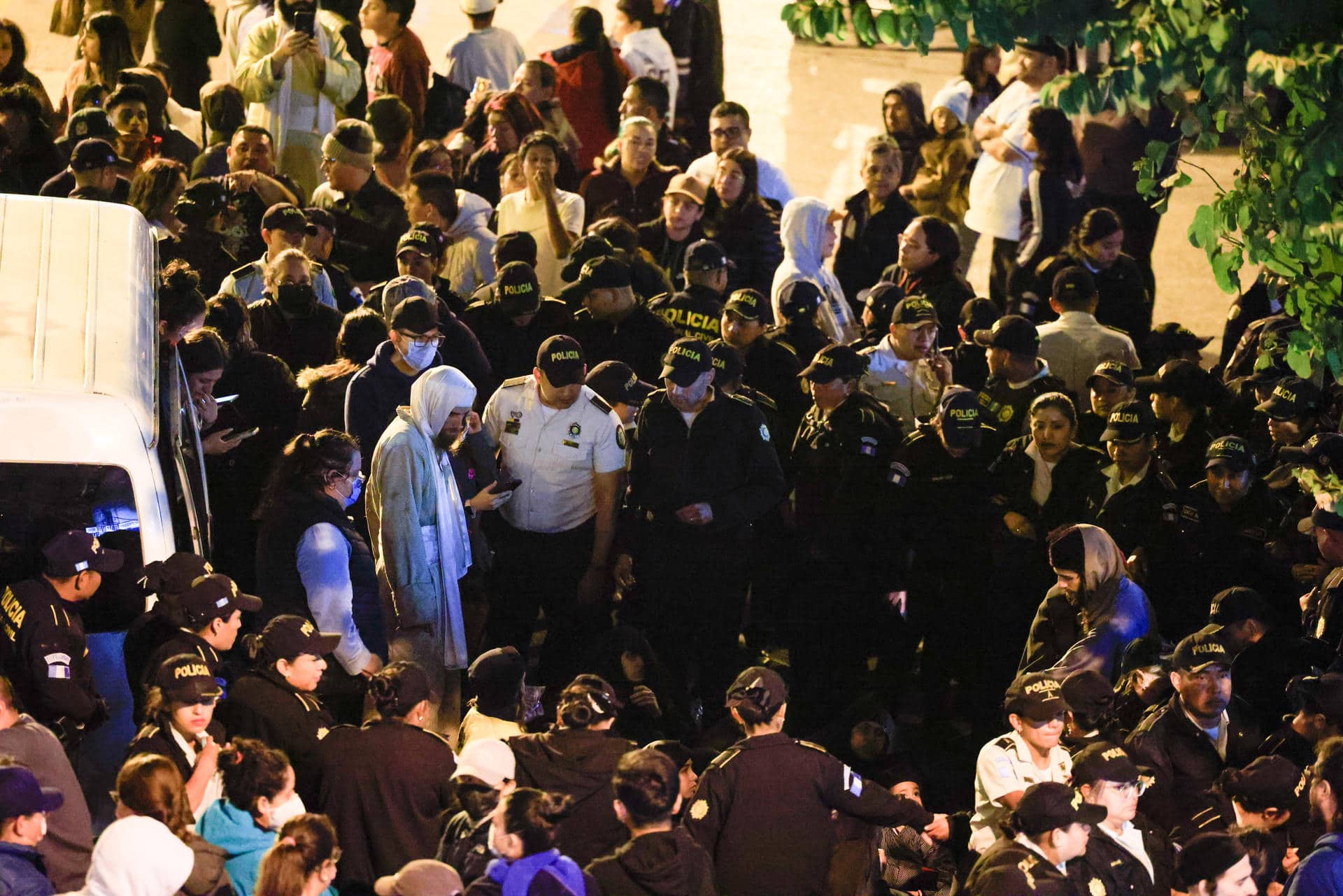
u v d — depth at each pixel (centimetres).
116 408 1936
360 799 1755
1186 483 2844
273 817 1633
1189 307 4628
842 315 3594
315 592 2178
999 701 2677
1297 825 1898
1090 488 2595
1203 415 2858
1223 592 2220
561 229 3509
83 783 1881
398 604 2353
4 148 3550
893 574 2689
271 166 3622
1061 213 3953
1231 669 2059
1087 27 1667
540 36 5953
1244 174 1762
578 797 1802
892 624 2727
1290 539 2538
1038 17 1667
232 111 4028
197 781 1694
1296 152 1689
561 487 2627
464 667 2423
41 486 1898
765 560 2869
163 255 3120
